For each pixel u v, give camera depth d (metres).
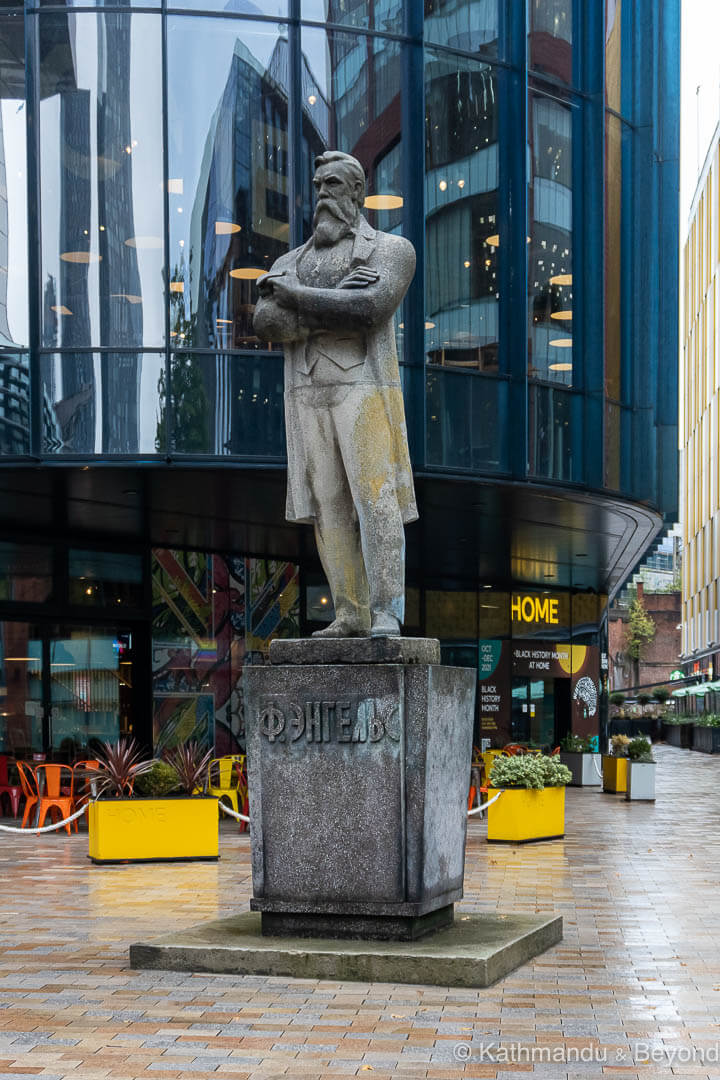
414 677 8.59
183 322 19.17
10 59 19.38
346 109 20.05
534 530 26.83
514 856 16.36
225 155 19.47
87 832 19.97
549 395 21.78
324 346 9.03
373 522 8.85
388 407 9.02
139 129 19.31
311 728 8.75
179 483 20.50
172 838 15.88
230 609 27.19
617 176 23.70
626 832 19.70
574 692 34.88
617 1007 7.71
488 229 21.03
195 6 19.50
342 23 20.09
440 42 20.78
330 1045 6.79
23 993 8.03
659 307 27.34
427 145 20.55
